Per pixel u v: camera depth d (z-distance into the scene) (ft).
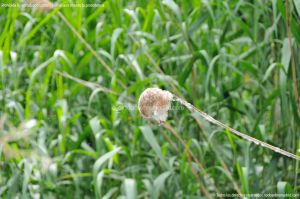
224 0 20.74
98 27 19.61
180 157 19.76
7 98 19.58
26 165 17.47
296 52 17.37
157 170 20.07
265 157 20.17
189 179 19.66
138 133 18.56
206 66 19.48
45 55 21.18
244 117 21.88
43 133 18.94
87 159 20.39
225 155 20.04
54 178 18.25
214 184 20.11
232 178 17.94
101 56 21.06
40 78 20.49
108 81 20.63
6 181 19.35
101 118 19.24
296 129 18.65
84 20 21.25
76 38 20.04
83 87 20.62
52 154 20.27
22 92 20.62
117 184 19.79
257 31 19.53
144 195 19.60
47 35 21.21
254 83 21.99
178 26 20.59
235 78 20.29
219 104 20.10
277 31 18.99
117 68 19.85
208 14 20.43
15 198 18.57
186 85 20.26
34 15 20.70
